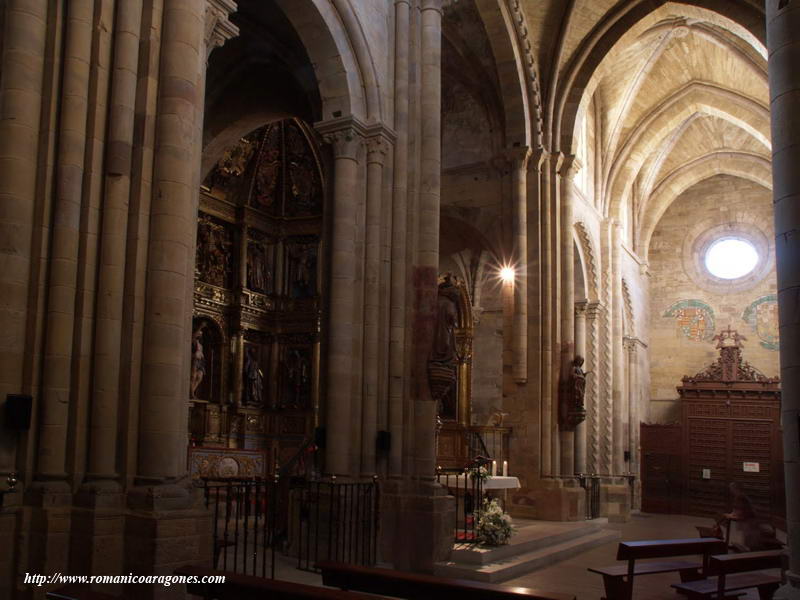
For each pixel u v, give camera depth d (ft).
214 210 81.20
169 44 31.55
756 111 93.76
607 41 75.77
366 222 47.50
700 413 108.58
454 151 76.74
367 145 48.08
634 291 116.16
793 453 25.00
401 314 47.44
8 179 28.12
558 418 71.77
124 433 29.09
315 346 84.69
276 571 40.50
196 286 77.77
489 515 48.62
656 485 108.78
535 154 73.20
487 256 97.96
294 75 56.54
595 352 92.07
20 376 28.02
